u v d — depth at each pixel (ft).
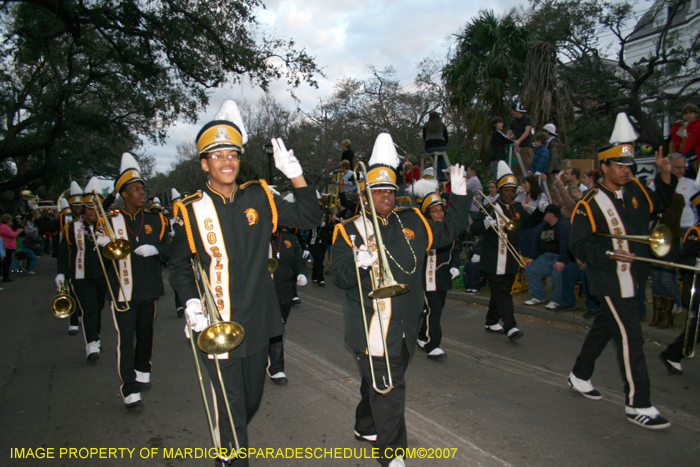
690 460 11.01
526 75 42.55
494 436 12.35
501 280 20.52
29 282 48.65
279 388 16.29
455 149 50.44
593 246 12.98
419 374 17.25
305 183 9.07
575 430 12.57
